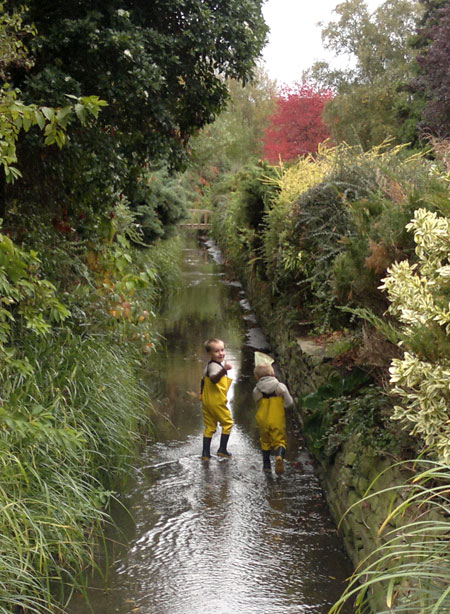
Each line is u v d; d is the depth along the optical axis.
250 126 56.91
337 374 5.82
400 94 31.20
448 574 2.54
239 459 6.46
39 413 3.91
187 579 4.18
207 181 41.00
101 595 3.98
